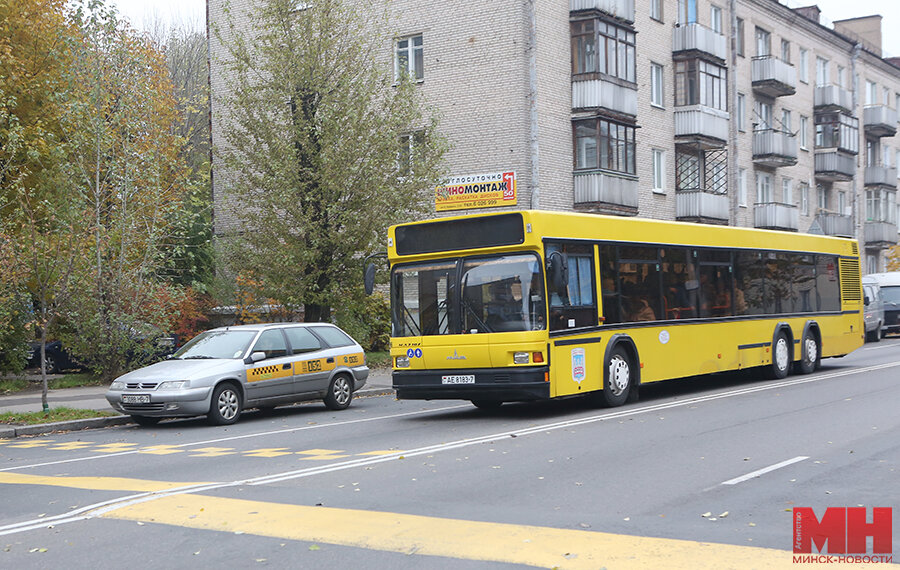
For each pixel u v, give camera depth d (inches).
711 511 278.4
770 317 760.3
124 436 542.0
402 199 877.2
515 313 526.9
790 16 1813.5
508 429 489.7
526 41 1146.7
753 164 1704.0
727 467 352.8
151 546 250.1
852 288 911.0
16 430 565.3
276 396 613.0
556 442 430.3
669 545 237.0
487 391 531.2
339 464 383.2
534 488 319.9
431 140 914.1
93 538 261.6
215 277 1073.5
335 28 894.4
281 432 526.0
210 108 1360.7
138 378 573.9
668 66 1435.8
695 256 670.5
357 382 677.3
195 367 579.8
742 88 1668.3
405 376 558.3
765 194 1759.4
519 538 247.3
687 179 1472.7
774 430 452.8
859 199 2155.5
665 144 1422.2
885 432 437.7
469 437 461.4
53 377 928.3
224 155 925.8
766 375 767.7
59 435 566.3
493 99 1160.2
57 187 816.3
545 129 1163.3
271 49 876.0
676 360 637.9
